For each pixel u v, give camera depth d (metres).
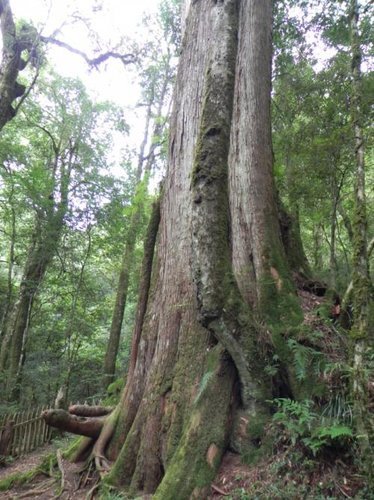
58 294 16.84
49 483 5.59
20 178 13.53
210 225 4.19
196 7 6.72
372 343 3.92
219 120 4.32
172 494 3.92
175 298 5.41
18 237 16.48
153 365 5.30
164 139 13.80
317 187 9.47
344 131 8.03
